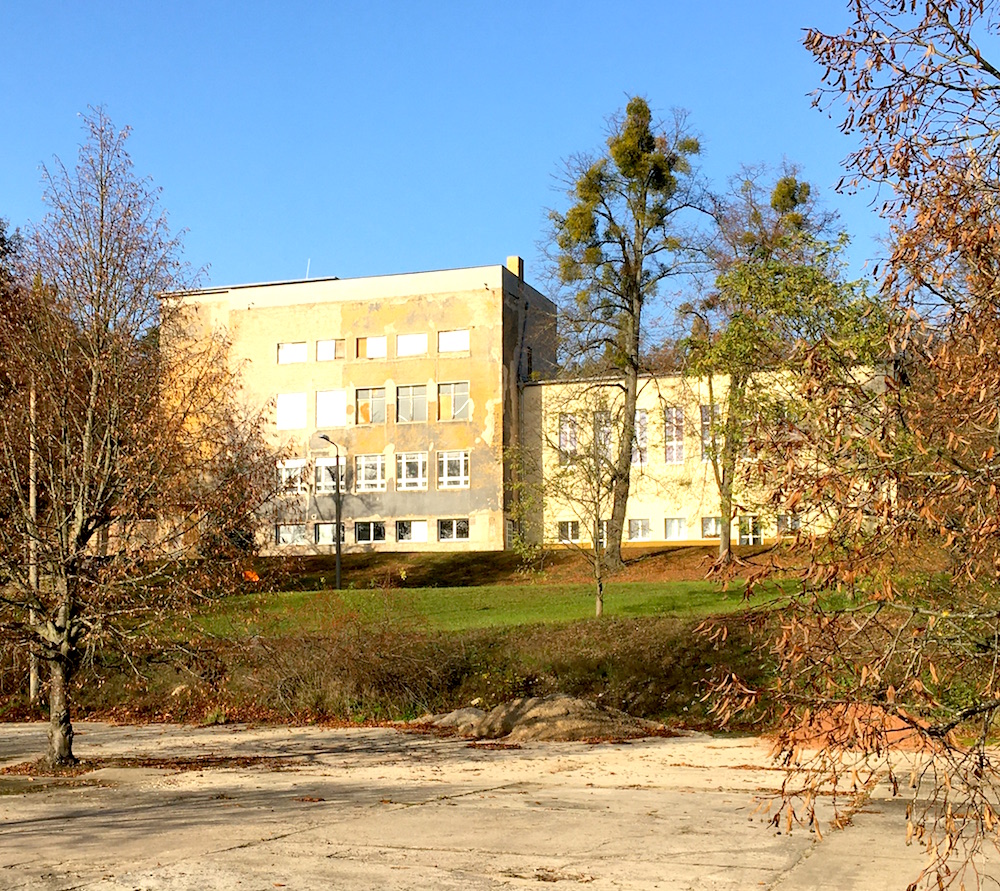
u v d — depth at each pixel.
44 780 16.72
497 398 52.94
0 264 20.98
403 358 54.31
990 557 6.51
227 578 18.19
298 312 56.00
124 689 27.78
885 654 6.41
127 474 17.91
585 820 12.44
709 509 48.94
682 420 45.25
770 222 40.81
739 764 17.70
